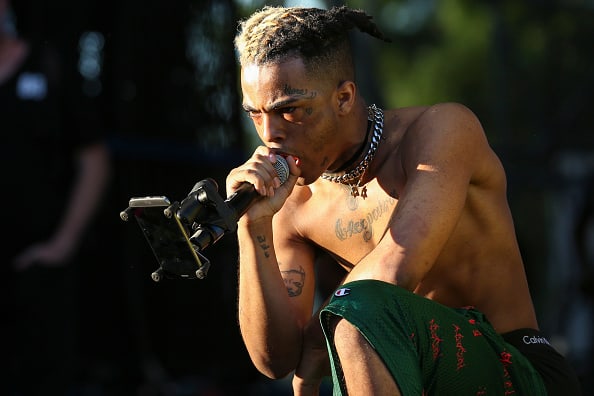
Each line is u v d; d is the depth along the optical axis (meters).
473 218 9.41
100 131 15.04
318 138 8.98
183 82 17.81
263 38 8.80
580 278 26.28
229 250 18.00
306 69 8.76
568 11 35.94
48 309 14.27
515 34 37.19
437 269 9.51
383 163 9.41
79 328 17.45
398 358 7.66
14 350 14.14
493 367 8.48
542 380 9.12
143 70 17.64
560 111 33.84
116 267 17.61
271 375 9.70
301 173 9.15
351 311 7.73
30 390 14.21
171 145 17.62
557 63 35.31
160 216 7.73
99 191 14.98
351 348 7.71
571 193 32.88
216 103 17.92
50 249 14.35
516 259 9.71
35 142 14.37
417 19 62.31
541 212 46.28
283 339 9.32
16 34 16.06
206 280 17.89
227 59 17.92
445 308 8.31
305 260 10.09
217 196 8.15
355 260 9.75
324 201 9.85
